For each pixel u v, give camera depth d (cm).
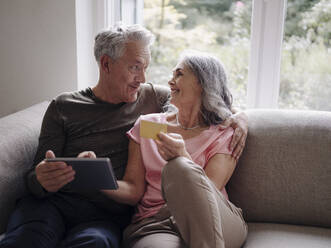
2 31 220
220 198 140
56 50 214
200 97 164
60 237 150
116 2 225
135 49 165
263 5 204
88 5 217
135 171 166
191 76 161
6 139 167
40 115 195
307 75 209
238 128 164
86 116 173
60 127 173
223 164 160
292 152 166
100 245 138
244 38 214
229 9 212
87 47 221
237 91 221
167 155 141
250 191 167
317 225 163
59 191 162
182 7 219
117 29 170
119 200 160
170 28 223
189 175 129
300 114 176
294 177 164
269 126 173
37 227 141
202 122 168
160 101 181
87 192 162
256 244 147
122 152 172
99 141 171
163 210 151
